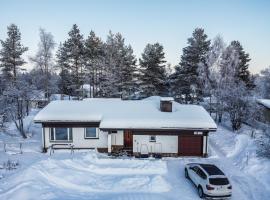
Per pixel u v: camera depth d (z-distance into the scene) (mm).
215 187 15797
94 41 55594
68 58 52625
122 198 15836
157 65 52188
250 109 34250
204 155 24375
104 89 51938
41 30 47531
